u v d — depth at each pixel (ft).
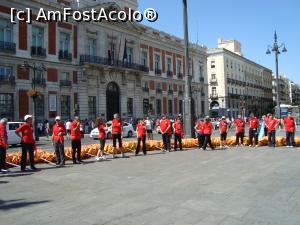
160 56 182.09
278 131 120.78
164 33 186.50
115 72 148.97
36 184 32.22
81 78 134.00
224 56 263.90
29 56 116.06
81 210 22.82
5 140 39.75
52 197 26.71
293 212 21.58
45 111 120.06
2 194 28.12
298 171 36.17
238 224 19.43
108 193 27.63
